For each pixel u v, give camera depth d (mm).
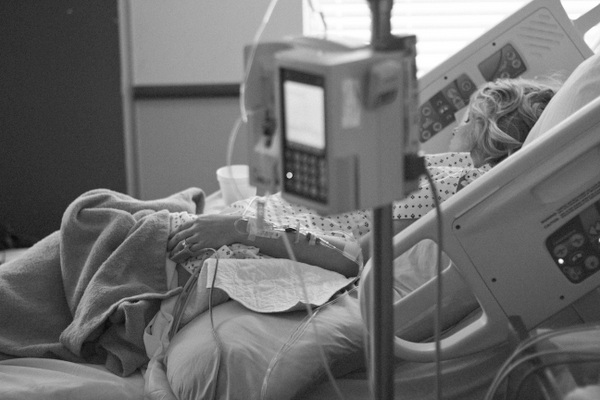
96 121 3865
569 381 1642
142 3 3875
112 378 2131
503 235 1805
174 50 3941
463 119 2648
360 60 1142
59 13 3723
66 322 2348
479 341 1871
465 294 2100
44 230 3963
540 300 1846
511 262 1820
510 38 2811
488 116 2342
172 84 3986
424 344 1902
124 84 3865
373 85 1148
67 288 2367
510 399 1674
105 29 3754
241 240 2314
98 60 3787
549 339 1737
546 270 1827
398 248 1810
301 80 1168
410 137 1242
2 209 3924
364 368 2098
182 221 2402
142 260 2295
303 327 2029
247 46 1344
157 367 2107
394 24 3967
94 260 2330
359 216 2393
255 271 2207
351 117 1147
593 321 1887
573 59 2801
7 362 2205
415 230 1809
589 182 1789
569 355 1609
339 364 2053
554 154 1777
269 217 2342
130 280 2268
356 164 1168
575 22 2883
